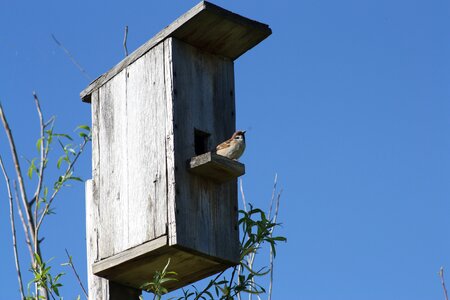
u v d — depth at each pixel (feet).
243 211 34.76
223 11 36.01
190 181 33.91
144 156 35.27
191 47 36.99
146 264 34.47
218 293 32.30
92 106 39.32
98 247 36.09
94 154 38.14
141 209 34.42
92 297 35.96
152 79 36.32
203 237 33.37
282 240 33.91
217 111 36.99
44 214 32.76
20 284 30.07
